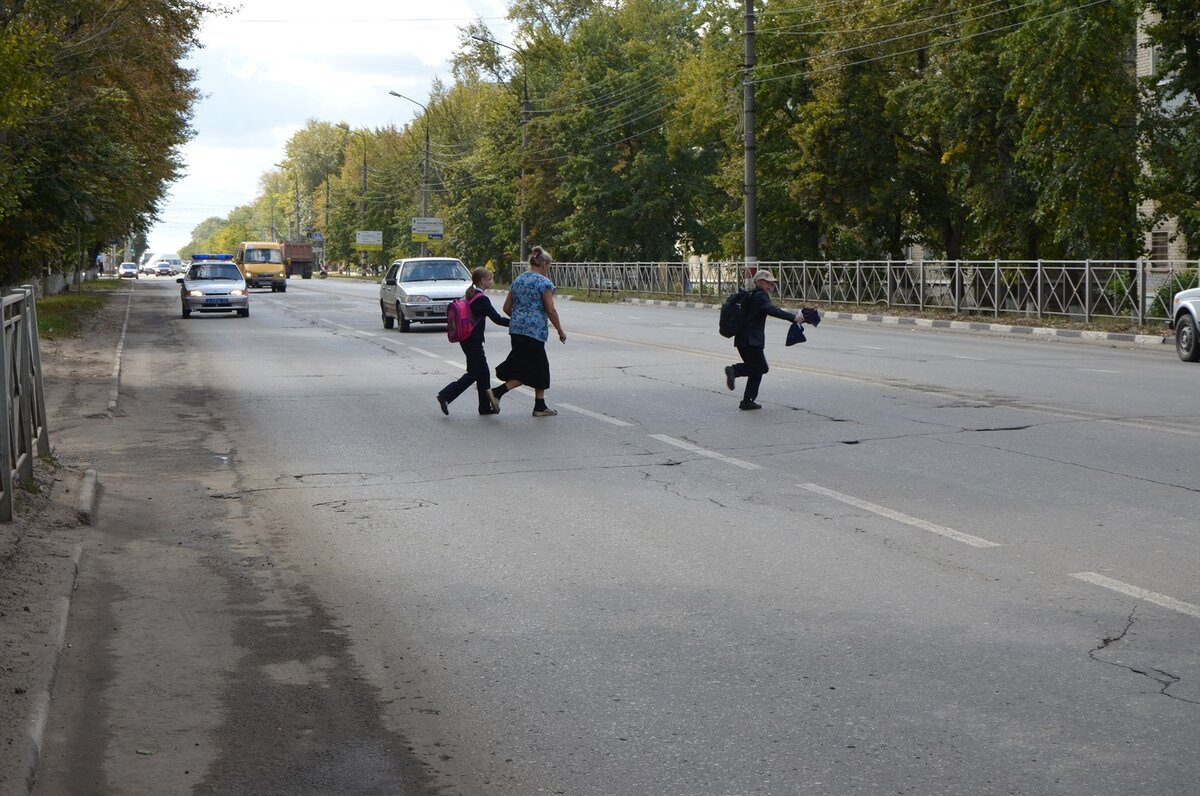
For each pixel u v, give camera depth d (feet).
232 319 121.19
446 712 15.29
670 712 15.11
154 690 16.19
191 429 41.93
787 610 19.35
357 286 269.03
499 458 34.96
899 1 125.90
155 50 107.55
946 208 134.72
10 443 26.20
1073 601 19.43
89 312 127.65
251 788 13.12
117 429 41.93
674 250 217.77
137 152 108.99
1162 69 97.76
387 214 416.67
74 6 90.33
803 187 136.46
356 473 32.91
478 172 279.49
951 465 31.96
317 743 14.37
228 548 24.40
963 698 15.33
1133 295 89.20
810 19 141.69
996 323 98.94
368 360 70.08
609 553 23.39
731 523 25.77
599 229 211.41
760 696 15.57
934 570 21.53
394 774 13.46
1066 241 104.27
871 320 115.14
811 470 31.76
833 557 22.66
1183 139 96.94
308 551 24.07
